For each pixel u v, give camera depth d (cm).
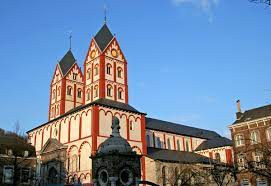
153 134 7725
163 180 6125
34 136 7325
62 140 6384
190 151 8388
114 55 6988
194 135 8744
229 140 8394
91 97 6725
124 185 2328
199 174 6331
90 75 6912
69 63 7806
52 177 6131
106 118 5969
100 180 2375
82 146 5862
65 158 6031
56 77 7794
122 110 6247
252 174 5556
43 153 6488
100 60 6719
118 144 2447
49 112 7669
